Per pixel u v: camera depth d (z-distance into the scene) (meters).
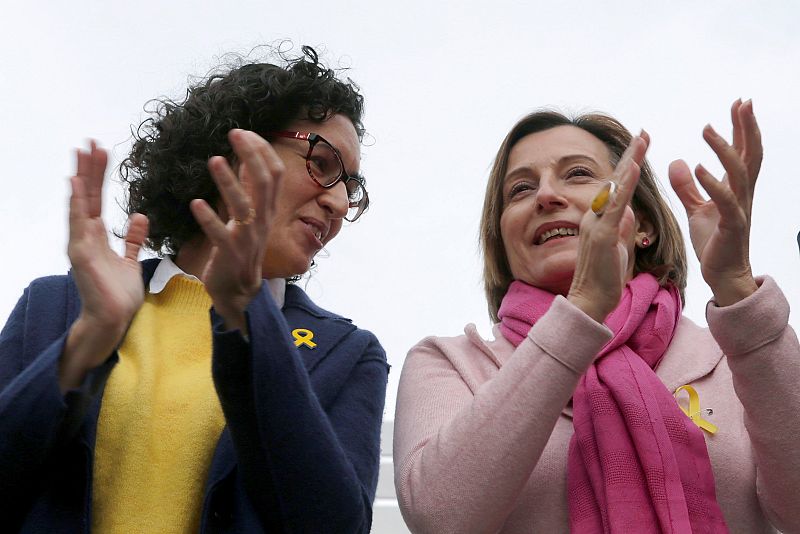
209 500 1.92
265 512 1.93
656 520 2.25
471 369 2.61
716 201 2.16
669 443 2.32
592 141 2.93
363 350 2.32
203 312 2.26
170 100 2.60
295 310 2.36
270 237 2.32
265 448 1.85
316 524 1.89
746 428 2.29
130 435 2.01
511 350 2.68
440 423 2.44
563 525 2.35
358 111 2.58
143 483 1.98
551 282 2.77
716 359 2.57
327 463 1.90
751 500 2.34
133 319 2.21
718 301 2.27
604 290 2.22
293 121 2.45
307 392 1.89
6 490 1.79
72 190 1.79
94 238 1.80
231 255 1.75
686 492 2.28
